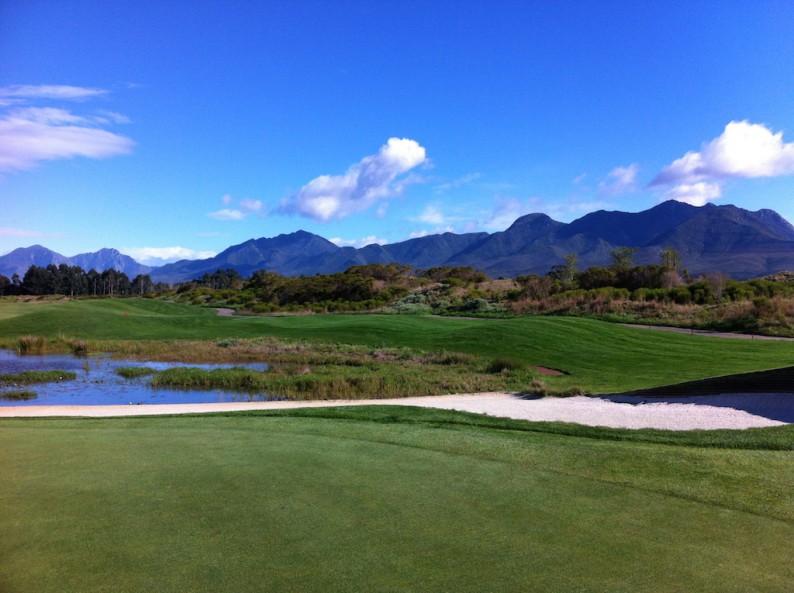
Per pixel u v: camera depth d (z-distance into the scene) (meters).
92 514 4.39
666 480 5.55
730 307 32.34
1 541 3.84
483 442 7.28
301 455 6.48
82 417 9.77
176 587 3.19
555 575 3.42
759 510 4.68
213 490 5.06
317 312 50.53
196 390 15.63
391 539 3.97
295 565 3.52
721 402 10.41
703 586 3.29
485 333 25.19
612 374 16.98
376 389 14.79
